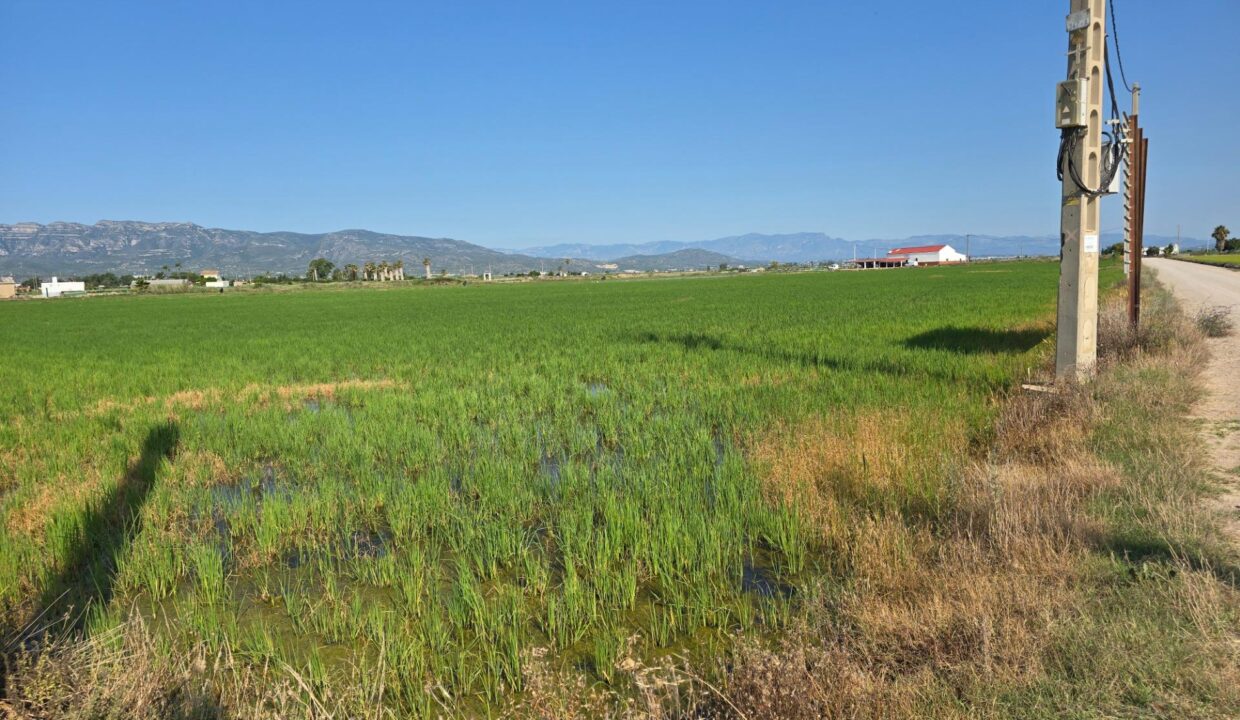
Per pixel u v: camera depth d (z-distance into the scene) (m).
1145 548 5.37
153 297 102.62
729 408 12.21
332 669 5.04
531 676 4.55
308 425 12.38
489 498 8.34
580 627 5.48
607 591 5.93
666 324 31.16
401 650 5.07
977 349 17.86
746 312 36.91
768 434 10.23
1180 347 13.86
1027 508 6.03
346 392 16.05
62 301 93.75
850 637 4.72
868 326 25.41
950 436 9.21
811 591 5.61
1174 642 4.04
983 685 3.88
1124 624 4.25
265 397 15.98
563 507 8.05
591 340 25.19
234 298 92.25
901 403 11.47
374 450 10.71
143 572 6.61
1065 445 8.06
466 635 5.53
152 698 3.85
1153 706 3.59
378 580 6.53
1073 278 10.86
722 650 5.13
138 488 9.02
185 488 9.27
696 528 6.86
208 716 3.97
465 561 6.59
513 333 29.44
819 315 32.22
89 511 7.97
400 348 24.61
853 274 114.81
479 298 72.00
